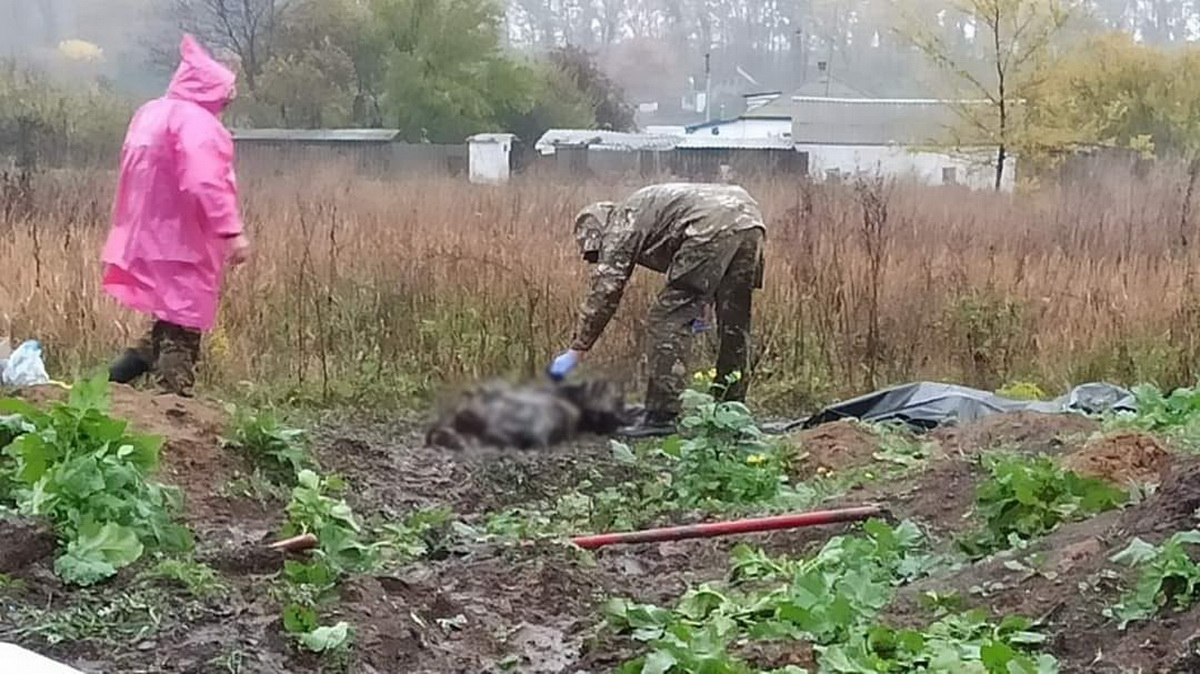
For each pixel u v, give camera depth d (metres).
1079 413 8.95
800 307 11.08
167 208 8.48
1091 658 4.41
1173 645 4.31
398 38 30.72
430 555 6.31
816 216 13.21
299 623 4.70
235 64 25.70
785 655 4.53
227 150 8.59
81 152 20.45
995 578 5.18
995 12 24.70
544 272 10.80
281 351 10.32
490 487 7.82
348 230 11.54
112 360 9.74
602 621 5.26
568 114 33.62
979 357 10.98
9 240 11.04
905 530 5.98
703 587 5.32
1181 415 8.30
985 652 4.15
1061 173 24.97
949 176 28.38
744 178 21.39
